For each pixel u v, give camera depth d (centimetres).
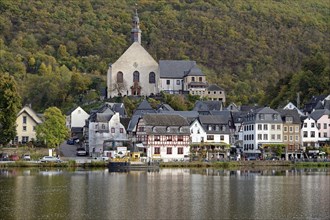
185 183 11500
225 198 9425
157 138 17850
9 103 16125
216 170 15362
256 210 8344
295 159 17838
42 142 17612
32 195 9456
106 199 9181
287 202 9056
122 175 13238
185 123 18238
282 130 19450
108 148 18412
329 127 19762
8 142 16838
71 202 8831
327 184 11456
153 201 9044
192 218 7769
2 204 8556
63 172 13875
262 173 14288
